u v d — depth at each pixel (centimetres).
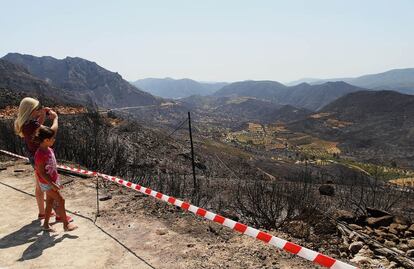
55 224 667
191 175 2262
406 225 1030
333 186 1895
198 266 521
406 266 684
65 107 3134
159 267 520
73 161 1255
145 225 665
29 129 592
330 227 838
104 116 3181
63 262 535
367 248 745
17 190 867
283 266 527
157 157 2627
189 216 716
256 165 6300
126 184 782
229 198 1309
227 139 17462
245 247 583
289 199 1001
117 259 543
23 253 562
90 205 767
